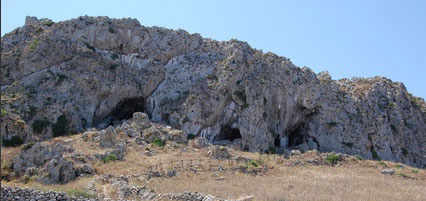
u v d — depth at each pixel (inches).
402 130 3348.9
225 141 2736.2
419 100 4008.4
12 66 2691.9
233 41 3154.5
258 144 2662.4
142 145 2158.0
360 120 3171.8
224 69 2888.8
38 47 2746.1
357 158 2444.6
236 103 2785.4
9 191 882.8
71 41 2854.3
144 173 1631.4
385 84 3673.7
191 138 2581.2
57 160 1569.9
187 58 3058.6
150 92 2901.1
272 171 1911.9
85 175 1577.3
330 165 2233.0
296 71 3080.7
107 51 2940.5
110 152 1888.5
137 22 3063.5
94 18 3016.7
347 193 1358.3
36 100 2496.3
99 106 2728.8
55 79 2655.0
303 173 1916.8
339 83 3607.3
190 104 2706.7
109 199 991.6
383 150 3127.5
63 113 2512.3
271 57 3097.9
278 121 2933.1
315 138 3021.7
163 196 1098.1
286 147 2938.0
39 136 2351.1
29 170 1581.0
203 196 1067.9
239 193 1253.7
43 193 900.0
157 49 3026.6
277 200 1131.3
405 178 2031.3
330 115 3065.9
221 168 1827.0
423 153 3408.0
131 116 2930.6
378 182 1733.5
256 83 2847.0
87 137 2182.6
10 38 2888.8
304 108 3043.8
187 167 1797.5
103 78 2775.6
